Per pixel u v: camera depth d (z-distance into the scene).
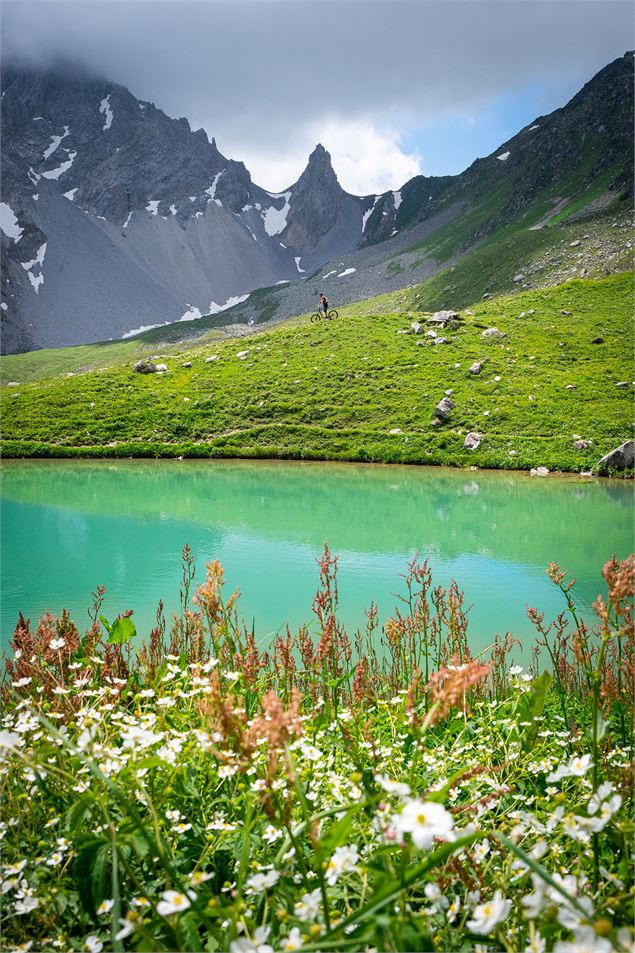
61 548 20.27
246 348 86.44
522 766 3.55
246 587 15.67
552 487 36.78
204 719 3.09
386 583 16.17
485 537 22.36
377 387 67.56
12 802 2.88
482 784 3.40
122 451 56.19
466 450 51.53
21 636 4.66
